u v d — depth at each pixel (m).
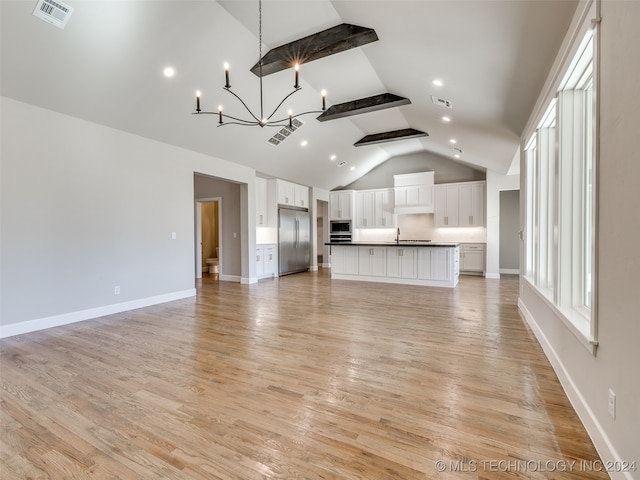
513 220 8.30
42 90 3.40
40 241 3.59
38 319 3.57
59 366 2.59
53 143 3.68
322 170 8.38
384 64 3.77
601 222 1.56
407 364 2.60
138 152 4.60
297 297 5.32
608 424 1.46
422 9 2.30
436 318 3.98
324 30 3.33
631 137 1.27
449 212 8.41
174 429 1.76
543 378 2.35
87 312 4.02
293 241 8.55
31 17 2.76
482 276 7.82
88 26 2.97
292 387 2.23
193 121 4.74
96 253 4.11
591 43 1.81
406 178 8.84
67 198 3.81
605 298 1.52
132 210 4.53
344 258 7.33
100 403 2.03
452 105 4.11
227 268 7.35
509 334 3.35
